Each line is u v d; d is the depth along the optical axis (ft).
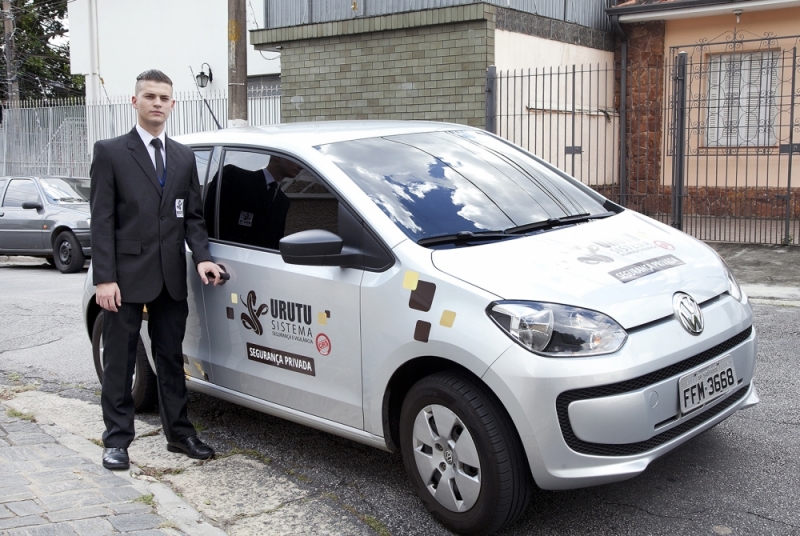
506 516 10.49
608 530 11.04
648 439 10.30
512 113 41.98
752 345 12.19
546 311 10.15
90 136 64.59
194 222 13.83
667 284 11.23
